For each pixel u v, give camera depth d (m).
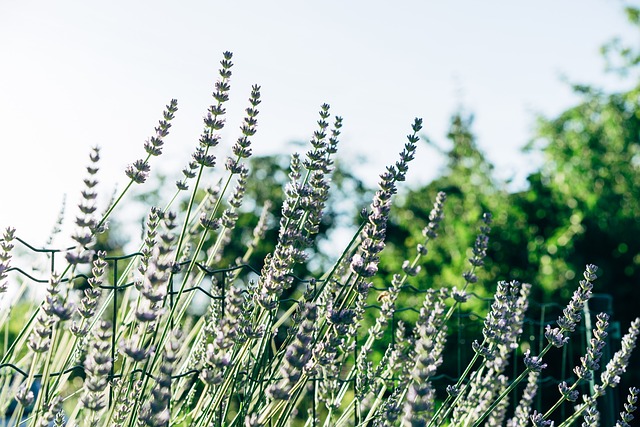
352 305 2.56
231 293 1.73
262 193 14.08
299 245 2.46
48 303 1.71
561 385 2.51
